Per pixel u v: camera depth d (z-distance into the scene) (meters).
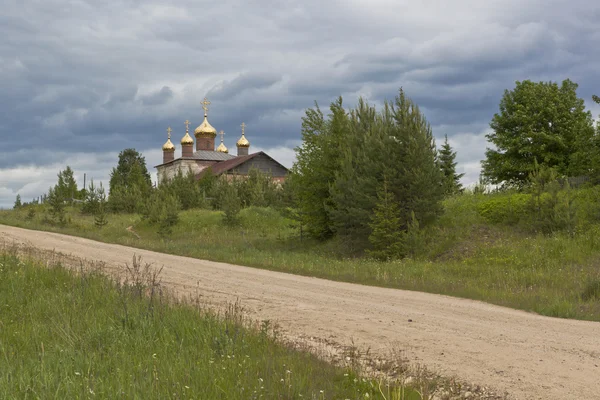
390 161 28.67
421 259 25.81
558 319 13.15
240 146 107.62
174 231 45.31
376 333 10.98
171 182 68.06
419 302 15.17
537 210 27.14
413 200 28.36
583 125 39.94
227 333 8.75
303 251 32.59
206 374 6.92
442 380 7.88
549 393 7.29
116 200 62.97
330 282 19.25
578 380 7.83
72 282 14.52
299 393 6.32
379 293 16.73
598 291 16.14
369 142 30.09
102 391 6.09
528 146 41.94
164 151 114.62
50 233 35.31
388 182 28.36
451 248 26.58
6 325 10.05
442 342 10.20
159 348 8.50
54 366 7.21
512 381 7.81
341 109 34.50
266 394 6.42
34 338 8.98
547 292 16.91
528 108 42.22
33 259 18.69
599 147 30.03
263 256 27.61
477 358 9.05
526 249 24.36
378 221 27.94
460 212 30.56
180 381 6.67
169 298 13.10
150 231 46.94
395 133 29.16
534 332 11.20
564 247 23.62
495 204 29.48
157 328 9.78
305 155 34.31
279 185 65.88
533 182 27.75
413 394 7.04
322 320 12.23
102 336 9.00
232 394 6.31
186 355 7.99
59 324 9.66
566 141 41.50
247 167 83.06
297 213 35.22
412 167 28.50
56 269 16.06
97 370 7.18
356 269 22.81
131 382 6.36
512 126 43.81
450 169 48.91
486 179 44.41
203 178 74.94
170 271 20.50
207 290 16.42
